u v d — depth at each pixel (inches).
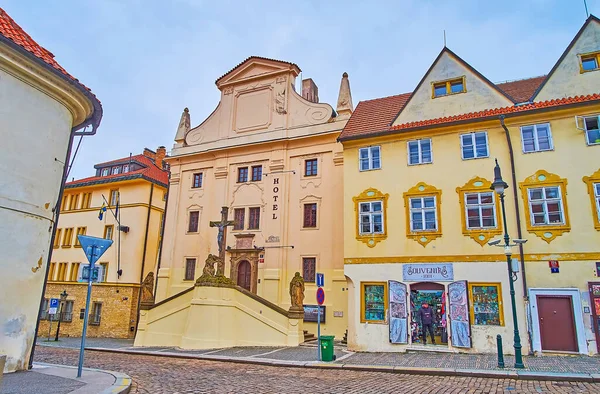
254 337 784.3
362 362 570.9
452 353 642.8
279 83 1129.4
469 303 659.4
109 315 1233.4
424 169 740.7
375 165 781.9
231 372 509.7
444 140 740.7
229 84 1201.4
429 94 788.0
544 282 629.0
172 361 628.7
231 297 806.5
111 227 1332.4
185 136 1242.0
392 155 770.2
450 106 765.3
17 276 404.5
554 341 608.1
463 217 695.7
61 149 464.4
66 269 1368.1
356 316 722.2
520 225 658.2
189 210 1165.1
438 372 490.0
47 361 599.5
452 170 721.6
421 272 697.6
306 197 1013.2
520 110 693.9
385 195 754.2
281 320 780.0
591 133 657.6
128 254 1266.0
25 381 358.3
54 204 454.9
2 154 396.5
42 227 436.1
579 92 690.2
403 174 752.3
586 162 647.8
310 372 513.0
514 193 672.4
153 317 866.1
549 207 655.1
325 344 589.9
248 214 1071.0
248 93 1171.3
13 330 399.5
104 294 1261.1
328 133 1010.1
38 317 436.8
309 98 1209.4
